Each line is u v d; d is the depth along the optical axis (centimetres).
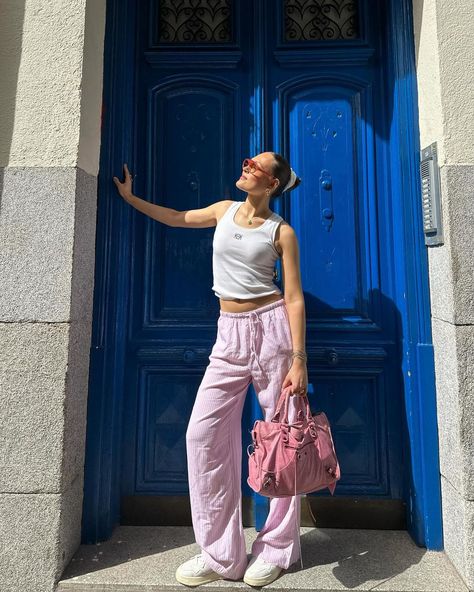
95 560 204
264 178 189
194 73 265
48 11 215
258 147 255
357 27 267
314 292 250
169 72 266
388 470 237
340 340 246
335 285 251
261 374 185
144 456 243
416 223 230
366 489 237
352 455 240
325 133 260
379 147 257
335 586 183
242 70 266
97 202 236
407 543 219
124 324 246
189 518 238
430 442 218
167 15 270
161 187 260
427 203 219
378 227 253
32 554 189
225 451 190
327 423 182
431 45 217
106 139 241
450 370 203
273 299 192
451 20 212
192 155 261
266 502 228
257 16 263
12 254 201
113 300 236
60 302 198
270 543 189
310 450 173
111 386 231
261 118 257
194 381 247
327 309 249
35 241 202
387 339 245
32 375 196
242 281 188
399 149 239
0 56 213
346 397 243
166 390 247
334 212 255
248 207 197
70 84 210
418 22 234
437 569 197
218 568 184
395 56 244
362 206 255
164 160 262
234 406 194
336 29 267
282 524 189
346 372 244
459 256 200
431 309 225
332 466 176
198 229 257
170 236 257
